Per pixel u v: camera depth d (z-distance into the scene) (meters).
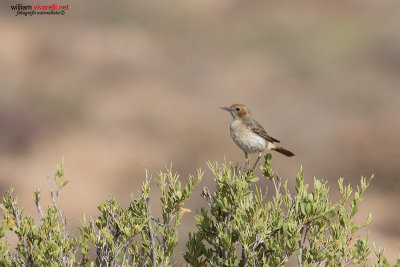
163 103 39.97
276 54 48.62
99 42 49.16
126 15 54.53
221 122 37.06
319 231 6.14
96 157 31.53
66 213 23.25
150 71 46.19
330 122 35.56
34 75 43.12
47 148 32.91
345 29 49.97
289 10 53.41
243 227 6.00
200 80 44.69
